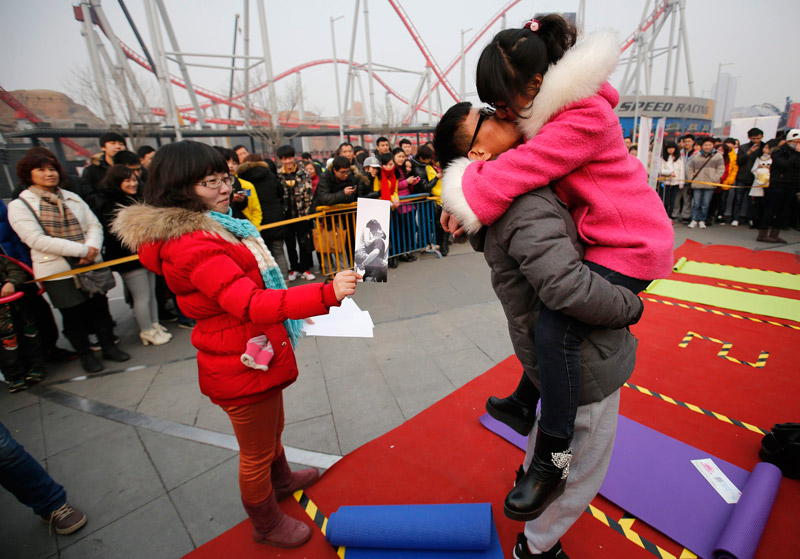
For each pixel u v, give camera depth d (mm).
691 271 4996
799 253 4375
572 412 1129
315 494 1988
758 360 2943
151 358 3572
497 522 1786
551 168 975
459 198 1055
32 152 2924
